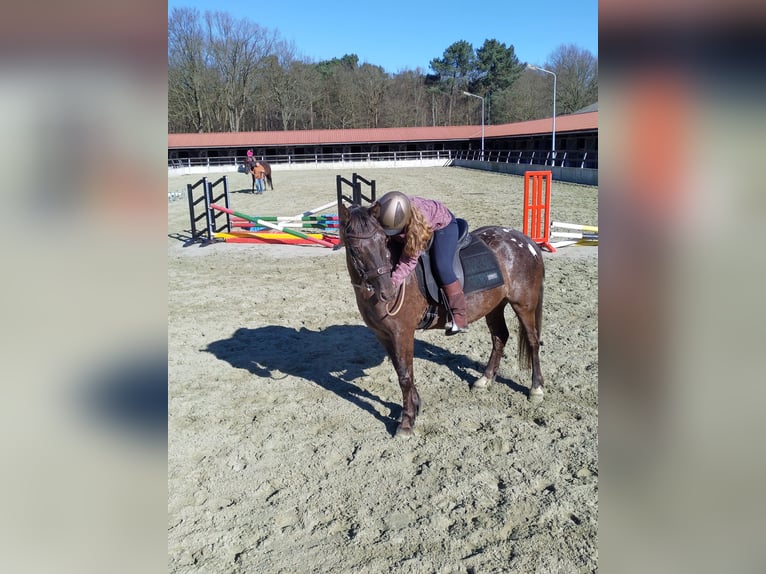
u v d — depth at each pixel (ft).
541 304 15.03
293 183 105.19
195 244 40.65
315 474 12.14
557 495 11.00
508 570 9.06
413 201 12.62
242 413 15.10
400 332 12.75
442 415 14.55
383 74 248.93
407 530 10.16
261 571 9.29
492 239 14.42
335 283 28.81
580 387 15.87
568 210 54.13
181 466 12.61
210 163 162.81
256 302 25.75
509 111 224.12
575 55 203.72
